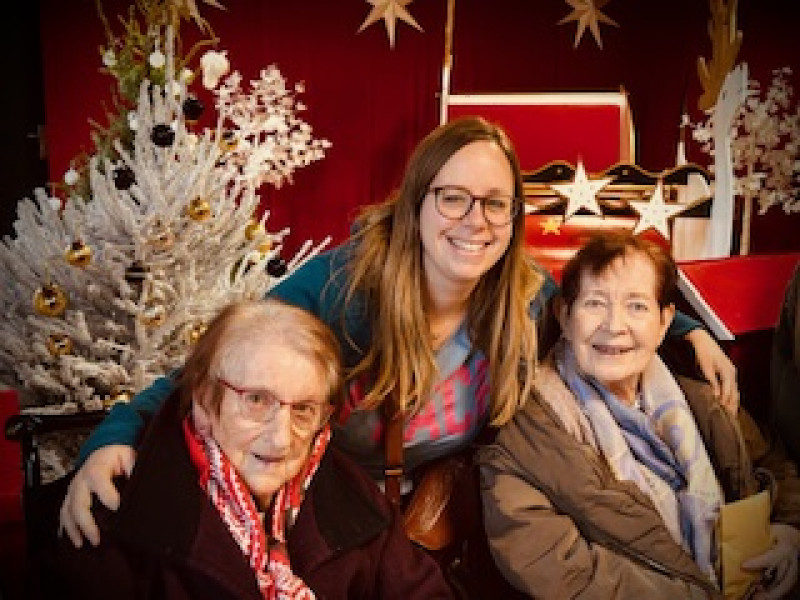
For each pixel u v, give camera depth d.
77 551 1.06
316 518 1.16
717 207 2.29
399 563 1.21
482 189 1.22
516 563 1.33
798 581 1.45
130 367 1.72
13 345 1.71
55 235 1.70
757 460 1.60
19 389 1.76
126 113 1.79
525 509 1.34
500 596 1.44
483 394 1.41
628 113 2.61
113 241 1.67
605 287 1.36
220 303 1.77
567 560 1.32
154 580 1.08
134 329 1.74
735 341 1.82
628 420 1.42
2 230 2.45
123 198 1.67
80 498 1.08
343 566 1.16
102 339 1.68
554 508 1.38
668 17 2.95
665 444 1.43
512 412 1.37
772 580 1.44
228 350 1.08
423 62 2.84
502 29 2.88
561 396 1.41
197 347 1.11
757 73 2.84
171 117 1.73
